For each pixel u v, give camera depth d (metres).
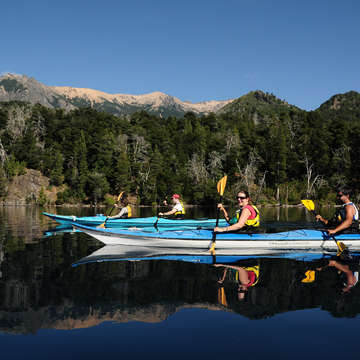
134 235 6.50
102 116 84.94
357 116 190.00
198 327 2.57
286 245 6.25
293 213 25.83
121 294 3.34
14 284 3.69
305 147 71.50
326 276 4.09
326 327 2.56
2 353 2.16
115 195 61.31
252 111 143.38
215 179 61.12
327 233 6.52
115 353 2.16
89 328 2.55
